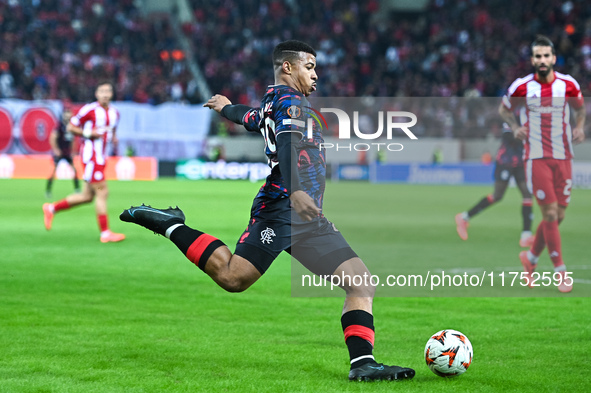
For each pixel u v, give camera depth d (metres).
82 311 17.05
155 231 11.90
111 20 115.31
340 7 124.75
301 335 14.96
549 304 18.77
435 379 11.73
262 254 11.42
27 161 85.12
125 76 104.88
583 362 12.87
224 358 12.97
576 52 104.12
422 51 113.75
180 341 14.25
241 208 48.56
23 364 12.33
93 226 36.56
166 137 90.69
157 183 81.38
